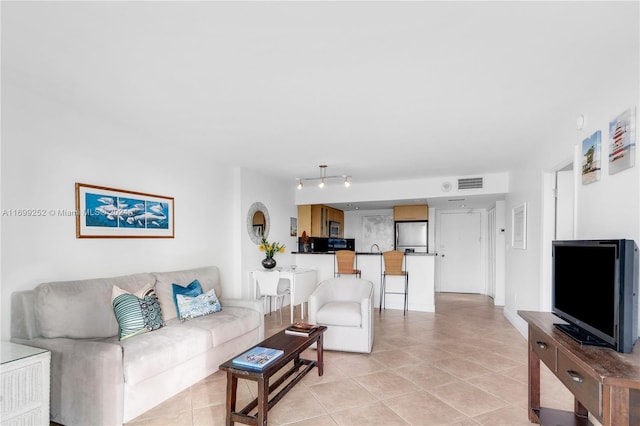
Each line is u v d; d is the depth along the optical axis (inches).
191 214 167.3
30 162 100.9
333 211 330.0
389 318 210.2
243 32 69.9
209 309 136.9
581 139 102.9
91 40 72.9
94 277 119.3
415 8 61.9
